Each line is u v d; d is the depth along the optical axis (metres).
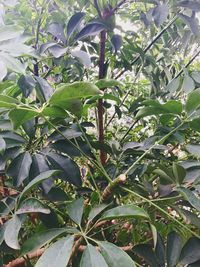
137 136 0.93
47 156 0.51
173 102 0.46
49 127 0.52
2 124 0.50
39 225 0.50
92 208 0.44
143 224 0.61
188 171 0.55
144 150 0.57
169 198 0.47
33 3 0.71
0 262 0.46
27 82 0.49
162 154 0.68
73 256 0.44
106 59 0.77
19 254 0.42
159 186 0.54
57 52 0.56
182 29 0.75
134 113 0.73
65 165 0.50
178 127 0.50
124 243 0.64
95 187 0.54
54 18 0.71
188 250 0.43
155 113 0.49
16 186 0.47
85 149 0.54
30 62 0.59
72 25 0.58
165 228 0.57
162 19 0.57
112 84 0.45
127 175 0.54
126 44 0.76
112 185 0.47
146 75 0.82
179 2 0.60
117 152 0.60
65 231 0.38
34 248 0.37
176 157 0.69
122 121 0.95
